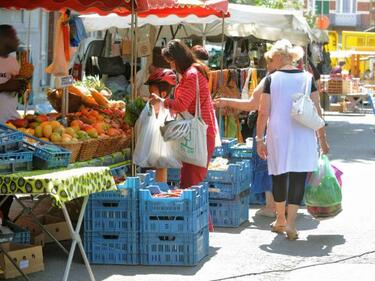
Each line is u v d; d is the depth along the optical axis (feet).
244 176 41.68
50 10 42.24
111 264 32.60
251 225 41.29
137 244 32.45
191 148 35.78
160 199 32.01
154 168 41.27
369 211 45.75
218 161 42.09
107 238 32.68
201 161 36.01
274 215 43.55
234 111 59.57
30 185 25.59
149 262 32.48
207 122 36.58
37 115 38.81
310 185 39.17
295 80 36.78
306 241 37.65
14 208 41.29
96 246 32.68
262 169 43.16
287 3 153.99
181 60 36.17
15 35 38.60
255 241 37.42
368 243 37.42
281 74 36.94
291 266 32.86
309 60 82.64
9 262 29.81
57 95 43.55
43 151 29.27
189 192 31.83
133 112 38.96
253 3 121.60
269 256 34.50
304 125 36.55
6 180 25.96
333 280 30.83
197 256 32.71
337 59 176.14
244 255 34.60
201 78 36.19
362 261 33.94
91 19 65.26
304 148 36.68
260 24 62.75
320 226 41.29
